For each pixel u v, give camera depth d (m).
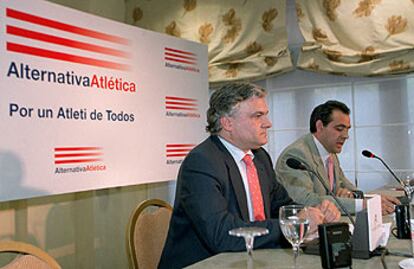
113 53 2.56
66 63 2.28
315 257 1.17
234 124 1.56
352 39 2.75
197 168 1.45
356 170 2.95
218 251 1.29
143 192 3.45
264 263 1.12
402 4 2.61
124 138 2.61
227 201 1.45
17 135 2.04
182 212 1.50
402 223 1.35
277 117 3.22
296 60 3.10
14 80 2.03
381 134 2.87
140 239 1.72
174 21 3.53
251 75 3.14
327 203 1.37
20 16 2.06
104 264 3.13
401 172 2.80
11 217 2.52
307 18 2.95
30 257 1.15
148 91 2.78
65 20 2.28
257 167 1.71
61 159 2.24
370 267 1.05
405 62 2.60
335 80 3.01
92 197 3.03
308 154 2.22
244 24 3.21
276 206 1.76
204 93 3.20
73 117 2.31
